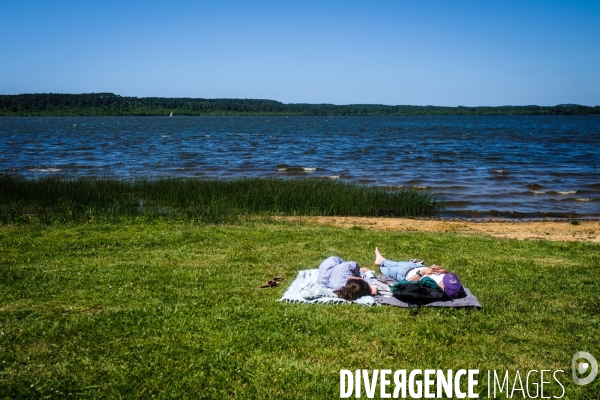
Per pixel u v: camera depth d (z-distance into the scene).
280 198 17.33
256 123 156.00
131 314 6.72
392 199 18.70
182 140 67.50
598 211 20.41
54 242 10.89
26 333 6.11
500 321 6.67
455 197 23.31
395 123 157.12
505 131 98.75
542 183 27.83
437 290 7.25
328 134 86.88
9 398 4.82
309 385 5.09
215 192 17.95
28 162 37.03
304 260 9.68
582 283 8.46
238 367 5.39
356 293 7.26
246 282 8.21
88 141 64.00
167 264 9.26
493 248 11.23
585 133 90.12
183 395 4.90
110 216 14.00
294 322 6.51
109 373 5.26
